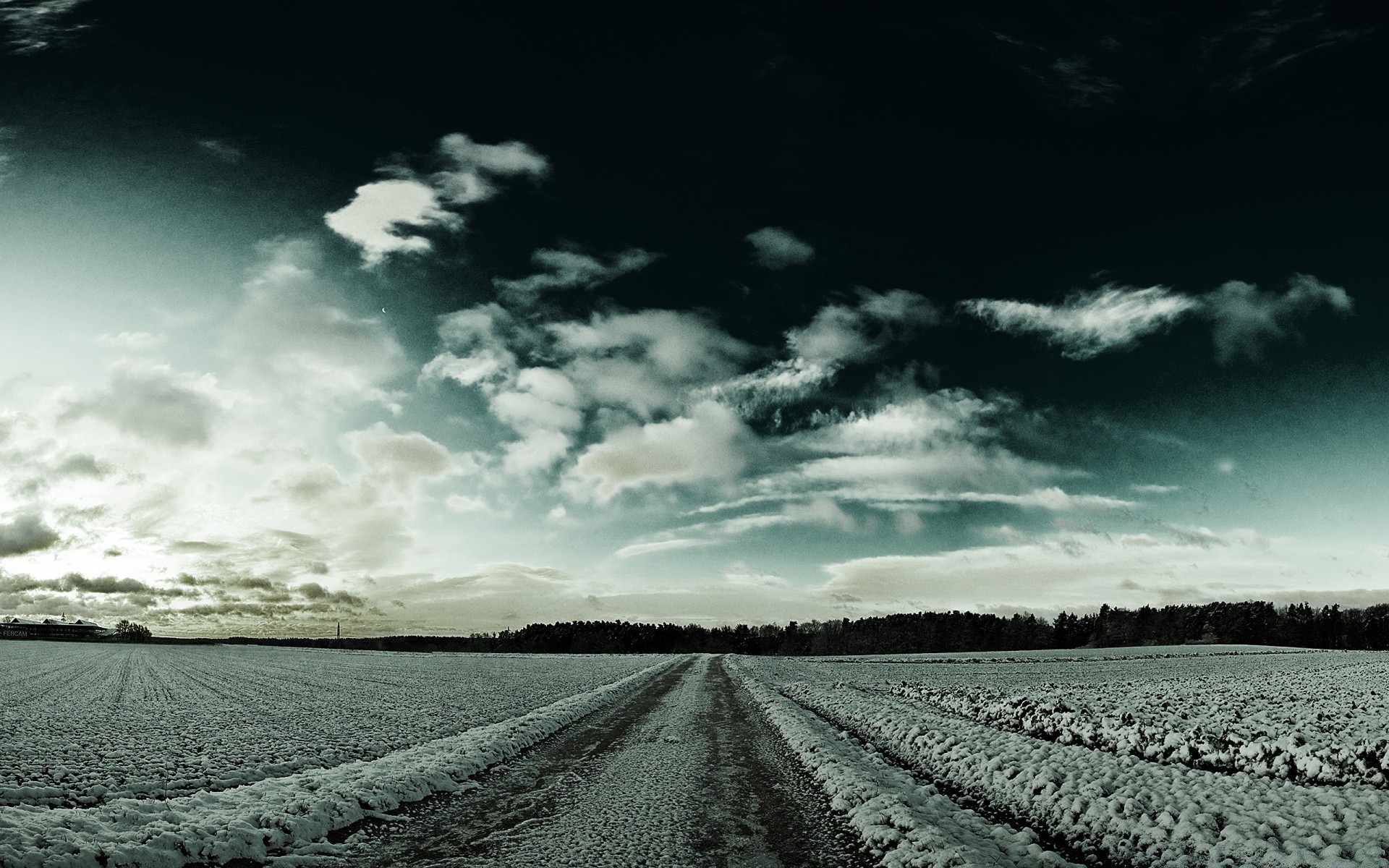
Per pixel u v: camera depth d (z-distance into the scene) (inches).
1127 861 349.4
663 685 1520.7
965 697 1203.9
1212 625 6501.0
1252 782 494.9
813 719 893.8
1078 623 7017.7
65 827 316.8
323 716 882.1
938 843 327.3
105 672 1852.9
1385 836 349.4
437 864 311.3
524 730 724.7
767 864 319.3
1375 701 1096.2
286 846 329.1
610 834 361.1
